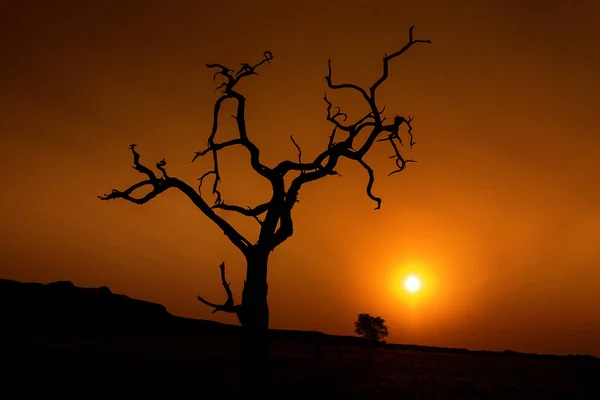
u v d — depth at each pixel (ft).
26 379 88.33
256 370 56.08
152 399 75.00
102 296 449.06
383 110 63.57
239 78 61.62
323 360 233.35
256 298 58.13
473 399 104.53
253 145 61.82
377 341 262.06
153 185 60.39
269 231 60.44
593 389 137.39
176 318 492.54
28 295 378.73
